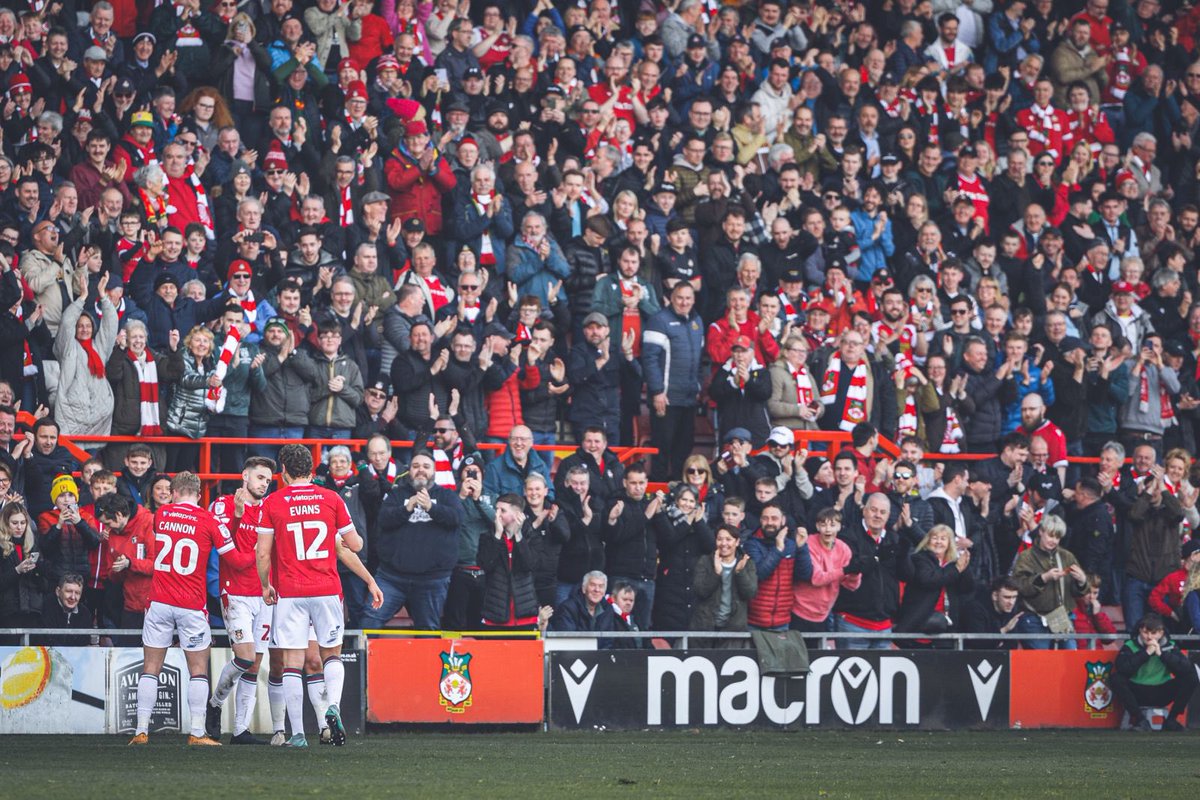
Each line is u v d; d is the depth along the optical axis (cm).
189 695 3619
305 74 5900
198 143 5597
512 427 5419
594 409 5700
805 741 4391
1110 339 6394
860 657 5028
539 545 4909
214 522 3603
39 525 4559
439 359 5247
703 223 6141
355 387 5188
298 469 3466
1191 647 5525
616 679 4769
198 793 2289
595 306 5800
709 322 6097
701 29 6894
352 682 4509
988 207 7006
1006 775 3108
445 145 6006
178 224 5412
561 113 6247
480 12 6850
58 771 2706
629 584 4956
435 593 4784
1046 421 6103
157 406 4956
